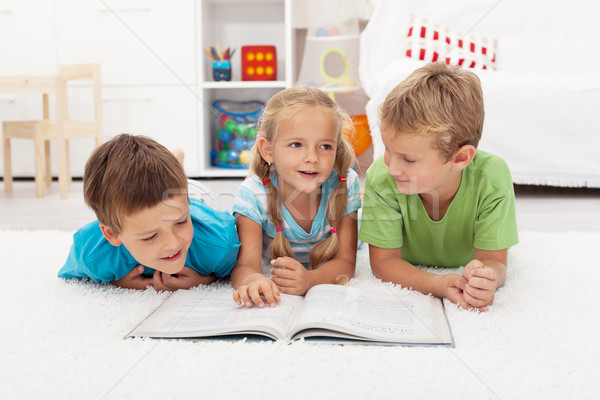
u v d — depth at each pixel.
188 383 0.58
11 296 0.88
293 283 0.86
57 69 2.58
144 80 2.52
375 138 1.75
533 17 2.41
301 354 0.65
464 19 2.41
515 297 0.86
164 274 0.91
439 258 1.05
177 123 2.51
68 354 0.65
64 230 1.45
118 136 0.84
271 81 2.36
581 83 1.99
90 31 2.54
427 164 0.83
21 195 2.18
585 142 1.99
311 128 0.85
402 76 1.78
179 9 2.48
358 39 2.04
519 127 2.01
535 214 1.72
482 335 0.70
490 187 0.90
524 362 0.63
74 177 2.65
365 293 0.83
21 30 2.57
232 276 0.93
